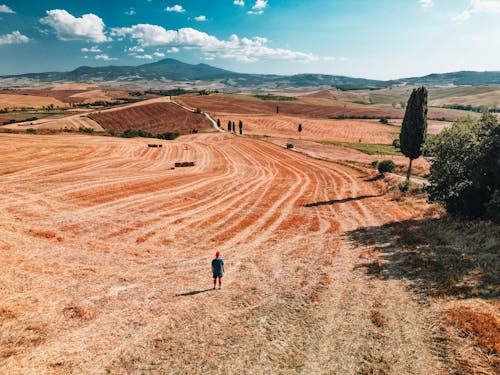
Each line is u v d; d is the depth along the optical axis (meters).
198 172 54.72
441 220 25.61
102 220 25.22
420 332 12.00
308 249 22.11
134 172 47.25
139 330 12.41
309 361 10.80
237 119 169.38
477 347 10.80
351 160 79.56
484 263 16.77
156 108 186.38
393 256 19.66
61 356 10.69
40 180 34.88
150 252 20.56
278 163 69.81
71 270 16.73
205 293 15.62
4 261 16.03
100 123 155.50
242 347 11.55
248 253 21.39
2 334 11.27
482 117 25.69
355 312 13.70
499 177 22.31
